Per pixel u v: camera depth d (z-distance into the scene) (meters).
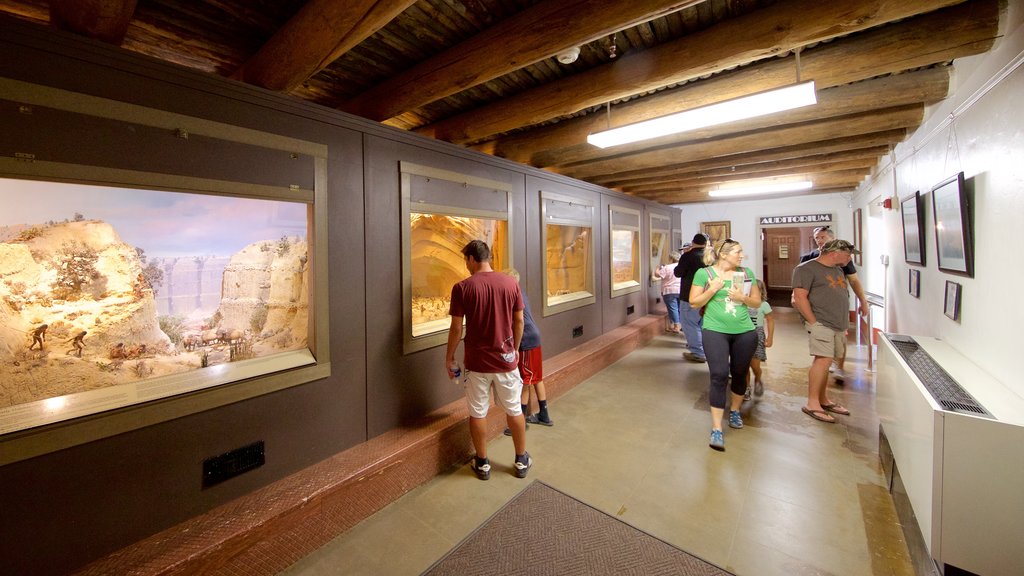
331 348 2.15
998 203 1.78
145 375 1.56
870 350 4.24
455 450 2.56
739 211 8.33
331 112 2.13
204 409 1.69
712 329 2.73
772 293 10.62
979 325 1.96
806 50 2.41
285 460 1.97
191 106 1.63
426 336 2.71
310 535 1.80
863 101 2.77
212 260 1.73
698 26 2.14
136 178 1.49
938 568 1.46
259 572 1.64
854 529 1.90
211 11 1.88
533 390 3.33
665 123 2.49
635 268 6.32
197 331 1.70
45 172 1.31
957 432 1.41
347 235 2.22
